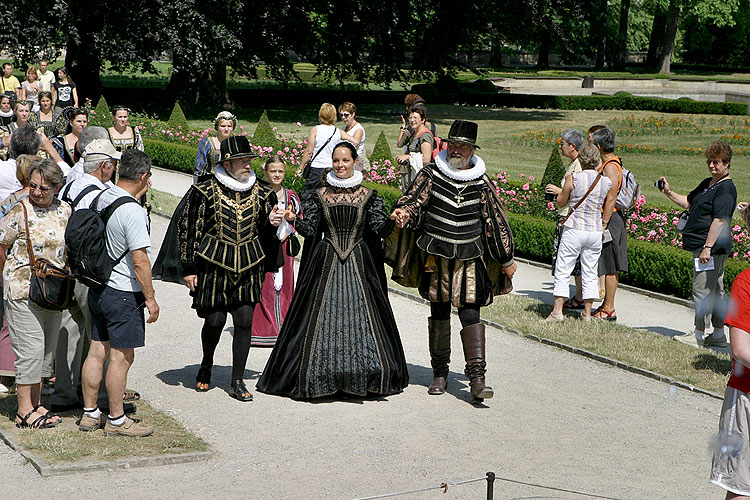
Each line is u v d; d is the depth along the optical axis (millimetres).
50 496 4398
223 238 5949
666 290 10344
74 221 5020
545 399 6426
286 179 15203
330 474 4867
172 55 29172
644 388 6770
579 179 8164
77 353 5738
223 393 6246
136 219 5086
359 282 6219
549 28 35469
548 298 9727
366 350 6133
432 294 6250
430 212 6172
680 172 21750
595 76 56969
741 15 61781
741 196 18766
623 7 64562
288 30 30672
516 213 12828
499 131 28766
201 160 8711
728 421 4082
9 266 5238
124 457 4891
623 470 5148
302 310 6238
